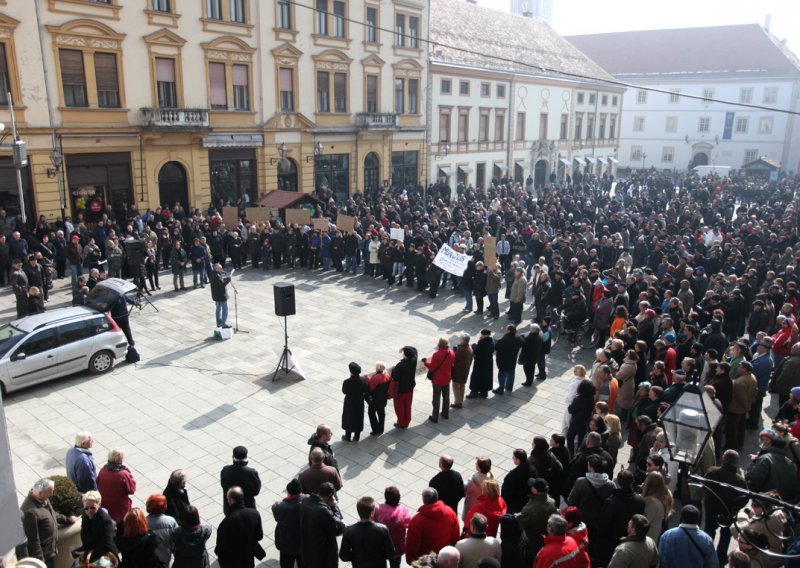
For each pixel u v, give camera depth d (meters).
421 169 42.22
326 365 15.46
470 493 8.17
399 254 22.52
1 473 5.52
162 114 26.98
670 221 28.69
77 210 25.92
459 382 13.18
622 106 69.81
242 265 25.53
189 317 18.84
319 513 7.11
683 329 13.91
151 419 12.55
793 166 67.12
